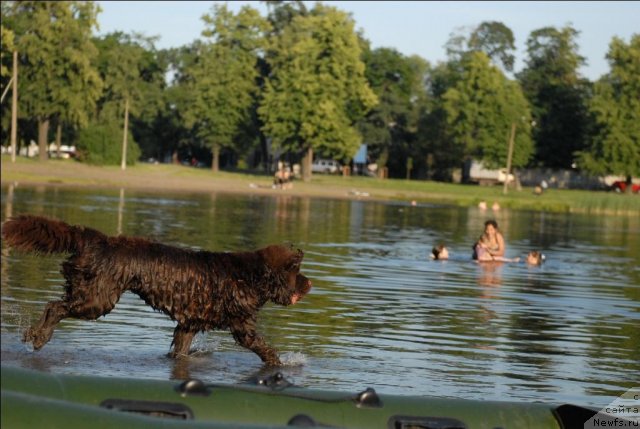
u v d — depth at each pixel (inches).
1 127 3093.0
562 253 1067.9
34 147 3890.3
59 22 2893.7
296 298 386.9
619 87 3449.8
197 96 3523.6
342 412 243.9
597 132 3503.9
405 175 4197.8
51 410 198.1
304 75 3191.4
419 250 986.1
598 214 2351.1
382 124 4094.5
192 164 4296.3
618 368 413.4
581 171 3722.9
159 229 1043.9
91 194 1784.0
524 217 1968.5
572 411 256.4
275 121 3262.8
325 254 882.8
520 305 600.1
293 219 1398.9
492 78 3590.1
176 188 2383.1
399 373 384.5
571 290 697.6
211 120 3503.9
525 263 905.5
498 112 3572.8
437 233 1279.5
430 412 249.8
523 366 409.1
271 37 3651.6
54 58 2888.8
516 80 3959.2
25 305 492.1
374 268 783.1
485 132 3580.2
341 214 1636.3
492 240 909.8
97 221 1104.2
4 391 200.4
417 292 639.8
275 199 2121.1
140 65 4119.1
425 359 414.3
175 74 4296.3
